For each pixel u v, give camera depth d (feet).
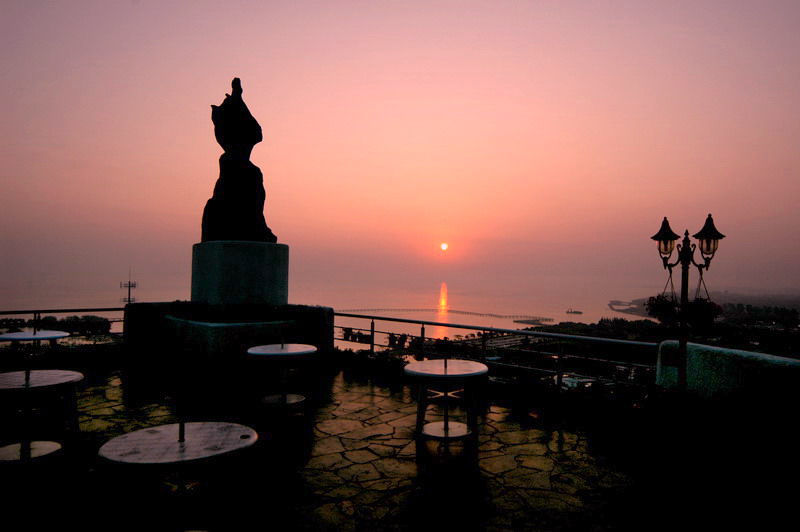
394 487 13.60
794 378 13.61
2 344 32.30
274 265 31.30
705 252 15.28
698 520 11.78
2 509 11.91
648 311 16.55
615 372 20.52
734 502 12.71
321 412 21.25
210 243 29.99
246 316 28.40
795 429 13.48
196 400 22.95
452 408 21.98
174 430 9.51
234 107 31.60
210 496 11.02
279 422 19.63
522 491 13.41
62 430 16.34
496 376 24.90
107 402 22.43
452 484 13.80
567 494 13.24
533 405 22.30
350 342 31.45
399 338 28.43
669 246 15.87
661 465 15.19
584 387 20.85
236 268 29.73
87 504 12.10
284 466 15.02
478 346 25.30
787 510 12.27
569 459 15.84
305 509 12.23
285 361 20.70
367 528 11.32
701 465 14.37
